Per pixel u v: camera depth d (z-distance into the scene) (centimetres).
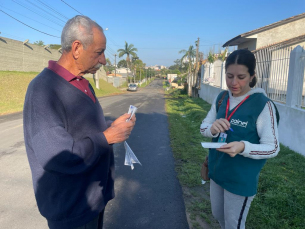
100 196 153
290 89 511
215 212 195
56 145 118
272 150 152
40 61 2672
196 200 330
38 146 118
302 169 396
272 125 157
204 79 1723
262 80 638
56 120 125
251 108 162
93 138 128
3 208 316
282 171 392
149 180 393
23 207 319
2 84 1588
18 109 1166
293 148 491
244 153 151
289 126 506
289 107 505
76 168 123
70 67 142
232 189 168
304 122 456
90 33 135
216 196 190
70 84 137
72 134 137
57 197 138
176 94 2638
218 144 154
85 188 143
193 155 503
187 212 302
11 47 2177
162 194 347
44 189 138
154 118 970
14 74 1944
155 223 283
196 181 381
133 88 3975
